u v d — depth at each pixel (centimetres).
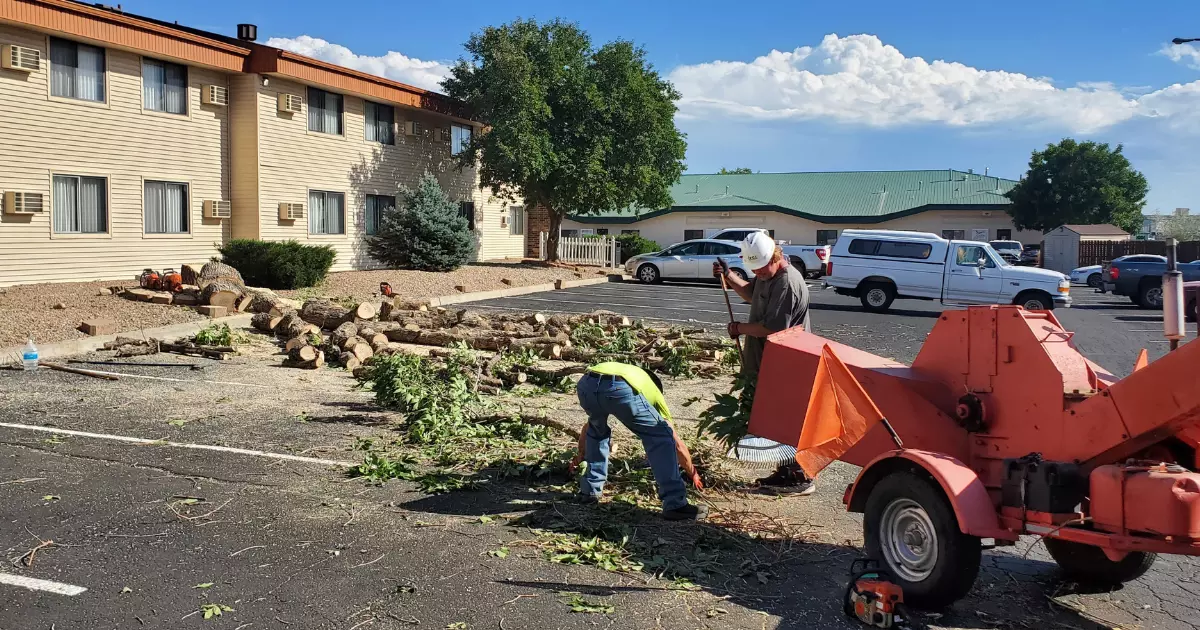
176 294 1575
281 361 1212
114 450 718
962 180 5128
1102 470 409
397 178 2723
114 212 1892
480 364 1084
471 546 525
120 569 475
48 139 1748
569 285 2730
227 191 2194
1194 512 379
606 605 446
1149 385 401
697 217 4684
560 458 698
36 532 527
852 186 5097
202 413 868
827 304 2375
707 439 821
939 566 435
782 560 520
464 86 2827
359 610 431
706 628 425
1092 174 4772
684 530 566
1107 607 468
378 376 936
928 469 438
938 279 2158
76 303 1494
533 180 2870
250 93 2161
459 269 2623
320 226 2422
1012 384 467
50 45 1747
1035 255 4216
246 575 471
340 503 600
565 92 2834
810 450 514
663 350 1265
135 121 1933
